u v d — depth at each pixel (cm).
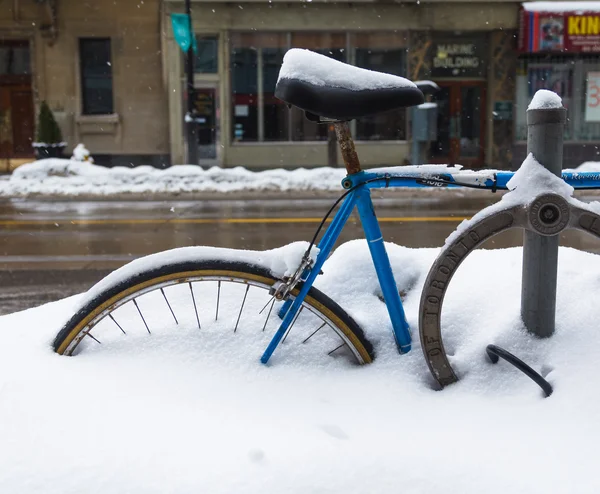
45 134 1788
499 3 1841
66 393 176
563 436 160
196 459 150
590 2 1833
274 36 1856
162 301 221
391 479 143
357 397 186
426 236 827
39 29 1869
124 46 1888
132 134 1920
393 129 1861
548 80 1895
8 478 144
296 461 148
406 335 204
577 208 181
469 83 1923
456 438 161
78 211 1166
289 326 203
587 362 185
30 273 623
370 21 1853
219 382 191
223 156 1875
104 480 143
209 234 874
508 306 210
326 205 1220
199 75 1858
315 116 201
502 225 184
